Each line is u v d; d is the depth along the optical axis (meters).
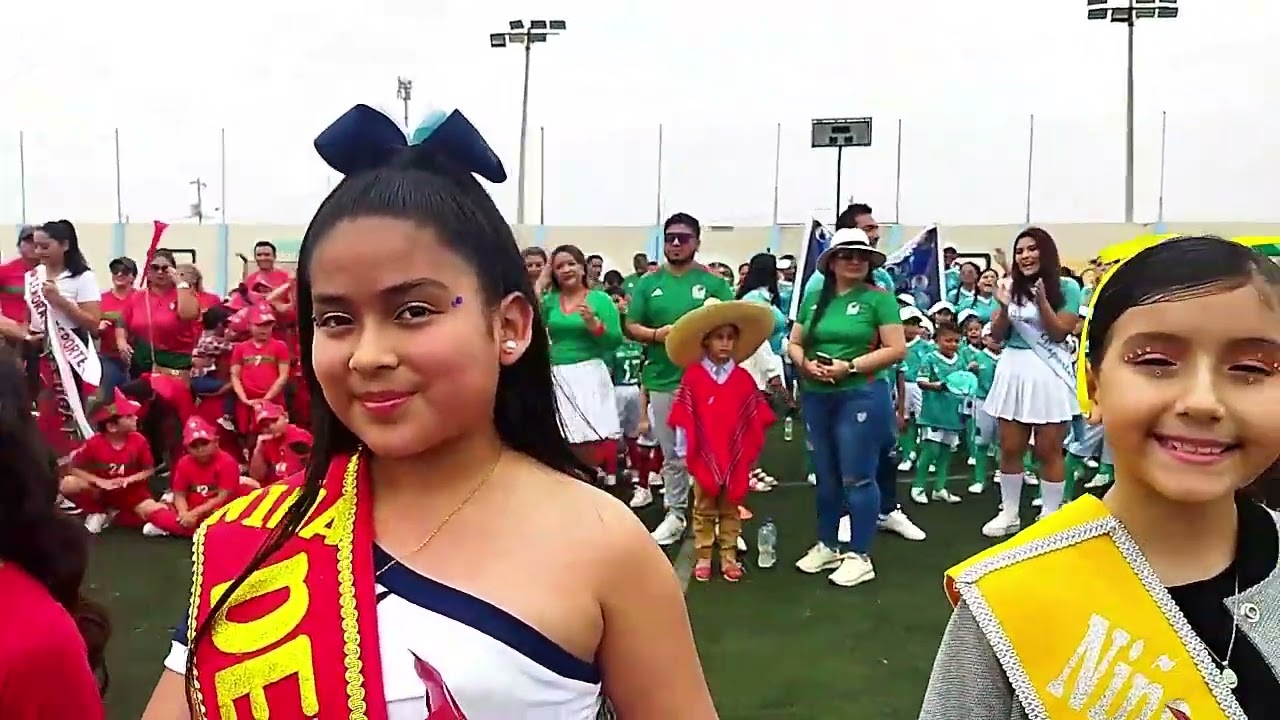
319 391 1.25
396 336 1.09
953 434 6.43
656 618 1.19
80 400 6.00
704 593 4.51
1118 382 1.25
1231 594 1.26
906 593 4.47
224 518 1.25
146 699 3.36
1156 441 1.23
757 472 7.15
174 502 5.61
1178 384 1.20
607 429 5.45
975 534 5.55
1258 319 1.18
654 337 5.26
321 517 1.17
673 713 1.20
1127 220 20.53
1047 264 4.86
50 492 1.61
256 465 5.93
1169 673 1.23
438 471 1.17
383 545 1.14
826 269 4.55
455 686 1.03
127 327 7.17
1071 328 4.88
